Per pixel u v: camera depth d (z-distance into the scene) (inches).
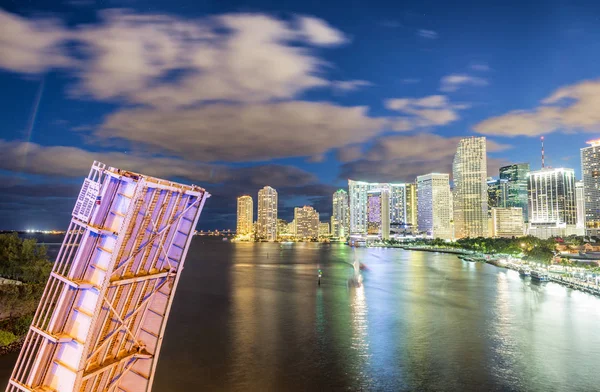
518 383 2637.8
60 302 1040.8
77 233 1073.5
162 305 1261.1
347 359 3043.8
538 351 3238.2
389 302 5310.0
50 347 1040.8
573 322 4170.8
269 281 7573.8
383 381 2650.1
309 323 4124.0
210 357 3061.0
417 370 2837.1
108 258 1044.5
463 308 4899.1
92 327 1000.9
